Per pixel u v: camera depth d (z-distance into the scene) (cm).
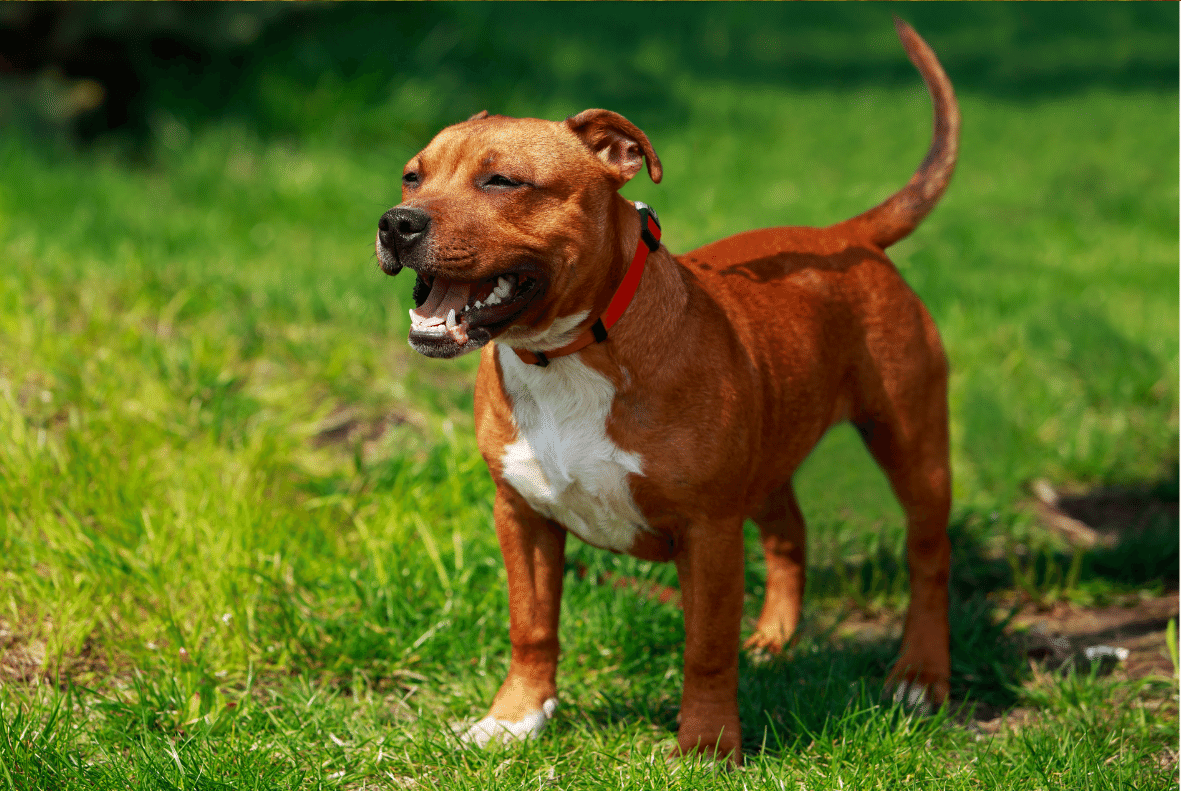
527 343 519
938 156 695
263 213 1488
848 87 2666
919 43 704
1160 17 3591
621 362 523
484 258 487
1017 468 968
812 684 630
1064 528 903
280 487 784
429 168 519
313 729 576
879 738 572
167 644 645
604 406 528
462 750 559
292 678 644
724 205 1673
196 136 1702
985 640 711
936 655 664
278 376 946
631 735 588
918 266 1411
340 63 1908
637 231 531
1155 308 1338
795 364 598
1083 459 991
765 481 604
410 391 961
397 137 1805
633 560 746
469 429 898
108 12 1686
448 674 655
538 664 598
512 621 593
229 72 1845
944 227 1638
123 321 982
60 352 886
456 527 764
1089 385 1108
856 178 1917
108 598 655
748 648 694
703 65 2711
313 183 1591
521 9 2827
